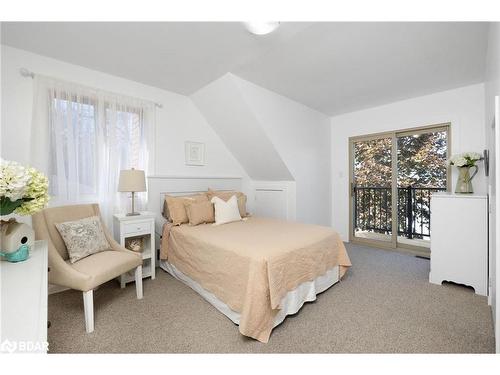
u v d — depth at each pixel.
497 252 1.23
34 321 0.70
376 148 3.96
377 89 3.12
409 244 3.65
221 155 3.86
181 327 1.72
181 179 3.28
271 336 1.62
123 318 1.83
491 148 1.88
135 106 2.84
